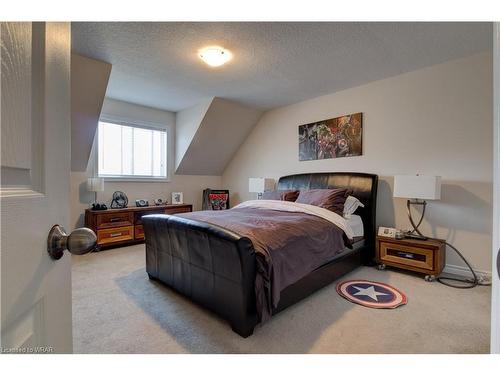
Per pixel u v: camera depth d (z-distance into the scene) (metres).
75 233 0.58
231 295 1.75
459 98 2.80
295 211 2.98
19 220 0.46
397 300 2.22
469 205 2.75
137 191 4.57
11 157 0.44
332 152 3.85
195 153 4.89
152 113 4.69
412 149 3.12
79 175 3.88
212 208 5.19
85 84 3.04
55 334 0.59
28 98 0.49
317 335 1.72
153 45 2.53
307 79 3.37
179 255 2.21
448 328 1.80
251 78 3.35
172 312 2.02
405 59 2.81
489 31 2.27
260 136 4.93
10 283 0.44
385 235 3.02
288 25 2.20
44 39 0.54
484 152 2.67
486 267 2.65
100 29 2.26
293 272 1.98
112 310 2.04
